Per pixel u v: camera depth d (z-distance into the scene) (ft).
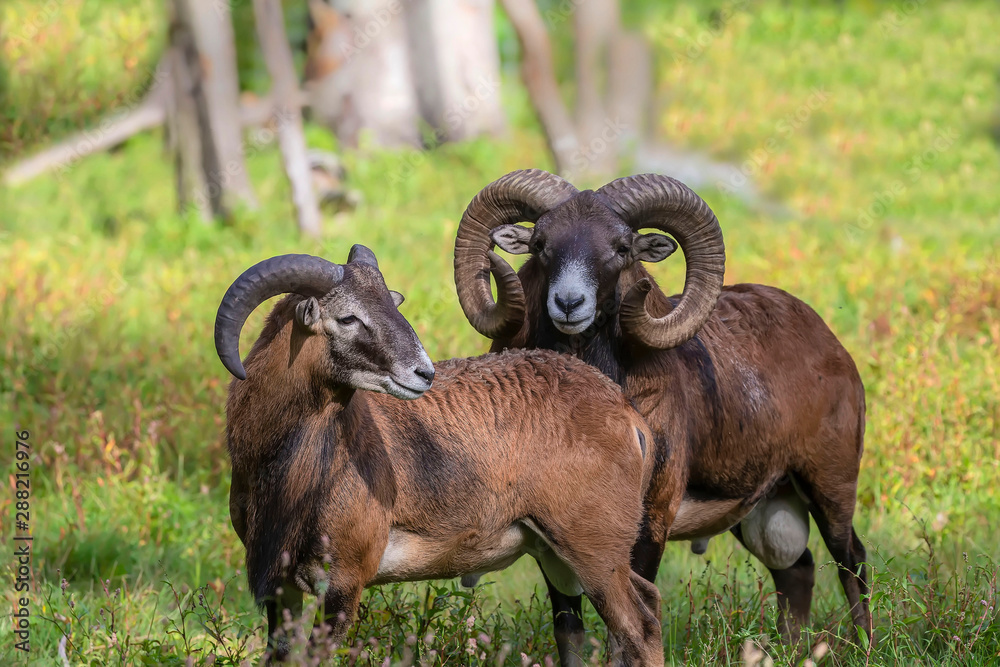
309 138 221.66
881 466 102.17
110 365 114.52
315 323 57.57
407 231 177.99
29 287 133.28
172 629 74.33
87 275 144.66
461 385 63.57
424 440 61.21
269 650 59.00
